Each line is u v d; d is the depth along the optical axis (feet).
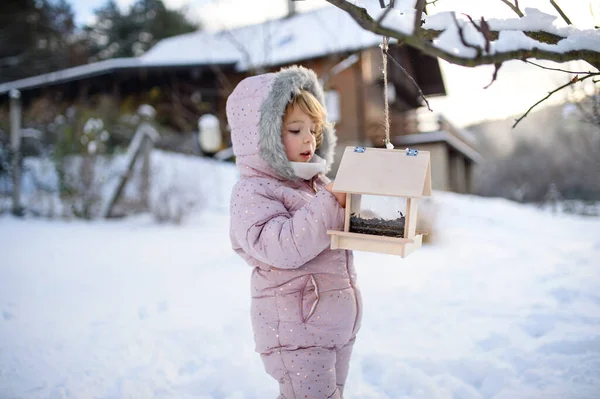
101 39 108.68
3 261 22.08
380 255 21.91
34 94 66.28
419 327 12.40
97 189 34.53
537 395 8.39
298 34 58.75
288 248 6.10
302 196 6.96
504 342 11.16
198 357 11.25
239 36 45.39
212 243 27.07
